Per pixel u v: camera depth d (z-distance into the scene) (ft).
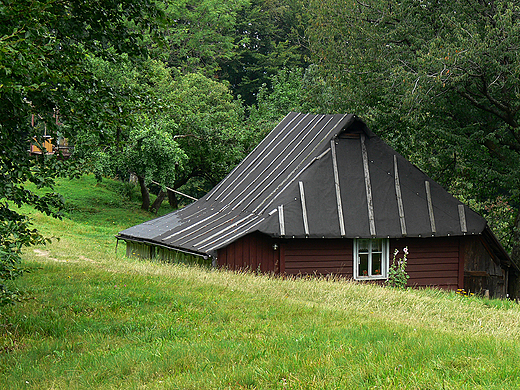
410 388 19.47
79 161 33.24
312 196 66.90
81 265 58.23
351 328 30.66
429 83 63.87
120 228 123.13
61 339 30.12
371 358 23.07
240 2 214.28
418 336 28.09
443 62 63.16
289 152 77.77
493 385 19.38
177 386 21.49
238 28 226.79
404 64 71.67
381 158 71.67
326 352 24.59
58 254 72.64
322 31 83.30
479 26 69.26
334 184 68.28
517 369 21.25
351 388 19.93
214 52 209.15
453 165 88.07
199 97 156.66
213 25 210.79
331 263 66.90
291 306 38.65
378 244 69.31
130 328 32.07
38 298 38.45
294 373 21.86
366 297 45.44
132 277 47.88
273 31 222.69
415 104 65.26
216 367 23.70
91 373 24.08
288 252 65.51
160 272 53.42
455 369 21.56
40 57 26.22
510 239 93.56
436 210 70.18
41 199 30.48
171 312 35.78
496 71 64.95
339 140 71.51
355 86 81.20
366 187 69.05
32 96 29.25
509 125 74.90
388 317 37.22
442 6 72.79
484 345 25.90
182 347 26.71
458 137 73.05
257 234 65.16
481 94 72.64
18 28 26.20
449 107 76.07
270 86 211.82
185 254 68.69
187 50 202.39
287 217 64.80
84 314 35.06
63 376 24.08
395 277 68.49
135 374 23.57
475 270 73.92
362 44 79.97
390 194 69.46
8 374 24.68
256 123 154.20
